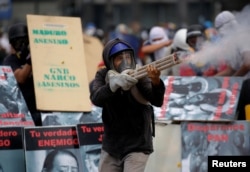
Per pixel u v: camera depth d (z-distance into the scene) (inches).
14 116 509.4
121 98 422.6
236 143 490.6
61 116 526.6
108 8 2463.1
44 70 534.9
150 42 757.9
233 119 497.4
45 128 492.1
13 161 483.5
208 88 513.3
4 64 548.7
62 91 534.0
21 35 542.9
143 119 425.1
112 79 416.8
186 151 494.0
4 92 511.2
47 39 543.8
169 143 497.4
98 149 500.4
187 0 2955.2
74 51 546.9
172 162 496.7
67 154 494.9
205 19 2098.9
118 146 426.6
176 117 503.2
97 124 502.3
